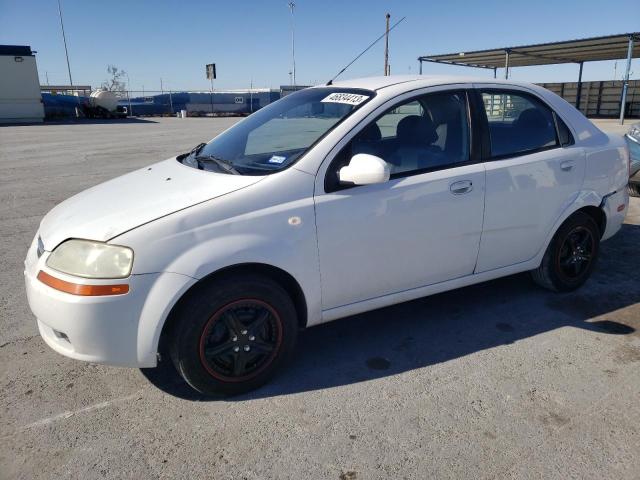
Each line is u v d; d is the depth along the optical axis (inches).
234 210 103.8
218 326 106.0
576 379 115.8
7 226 244.4
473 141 132.9
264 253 104.9
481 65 1344.7
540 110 147.6
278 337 112.5
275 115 142.5
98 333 97.0
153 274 97.3
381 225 118.0
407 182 120.8
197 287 102.7
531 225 144.2
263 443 96.5
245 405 108.2
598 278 174.6
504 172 134.8
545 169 142.6
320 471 89.4
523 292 163.3
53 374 119.7
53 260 101.0
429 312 150.7
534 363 122.8
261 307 108.9
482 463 90.7
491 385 114.0
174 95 1659.7
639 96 1242.6
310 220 109.6
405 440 96.8
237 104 1699.1
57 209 122.6
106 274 95.9
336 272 115.6
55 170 415.5
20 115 1192.2
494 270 142.6
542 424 100.7
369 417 103.7
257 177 110.1
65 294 96.7
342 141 115.4
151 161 470.3
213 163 127.4
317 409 106.5
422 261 127.2
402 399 109.5
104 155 518.6
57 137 749.3
